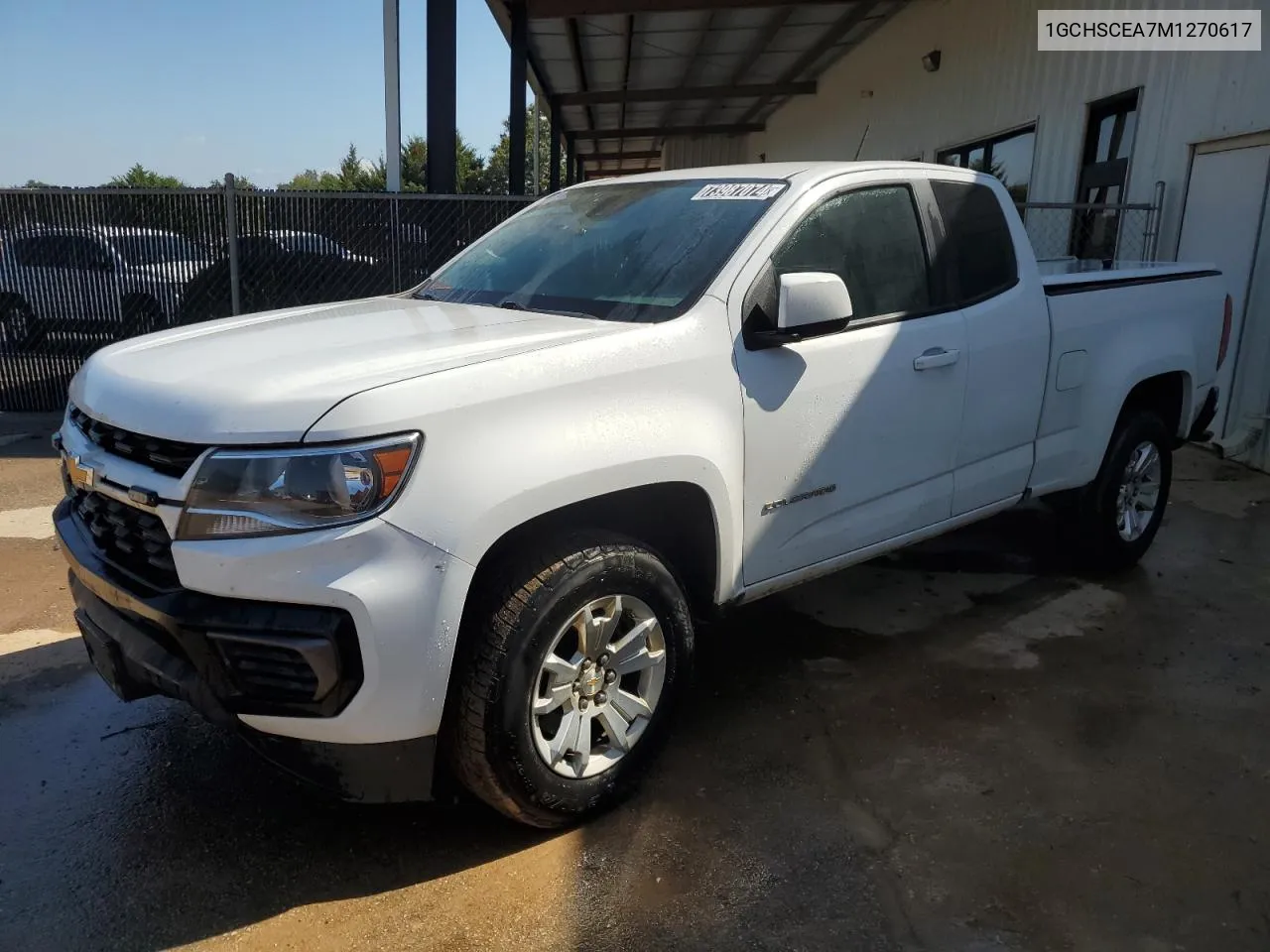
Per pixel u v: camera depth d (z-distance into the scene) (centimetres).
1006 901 253
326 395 232
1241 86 728
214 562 228
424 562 231
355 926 243
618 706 285
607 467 262
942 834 280
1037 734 337
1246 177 727
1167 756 323
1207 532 566
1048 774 311
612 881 260
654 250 334
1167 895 255
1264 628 428
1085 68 952
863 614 441
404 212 829
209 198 829
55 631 416
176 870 264
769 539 319
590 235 365
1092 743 331
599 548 265
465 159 5712
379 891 256
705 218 338
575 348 267
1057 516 483
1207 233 771
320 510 225
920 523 375
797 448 319
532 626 250
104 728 338
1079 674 382
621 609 279
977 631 423
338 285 841
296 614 227
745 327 305
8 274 843
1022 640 414
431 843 277
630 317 304
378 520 227
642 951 236
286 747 241
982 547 533
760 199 335
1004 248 409
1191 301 489
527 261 372
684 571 317
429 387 237
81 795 297
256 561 225
